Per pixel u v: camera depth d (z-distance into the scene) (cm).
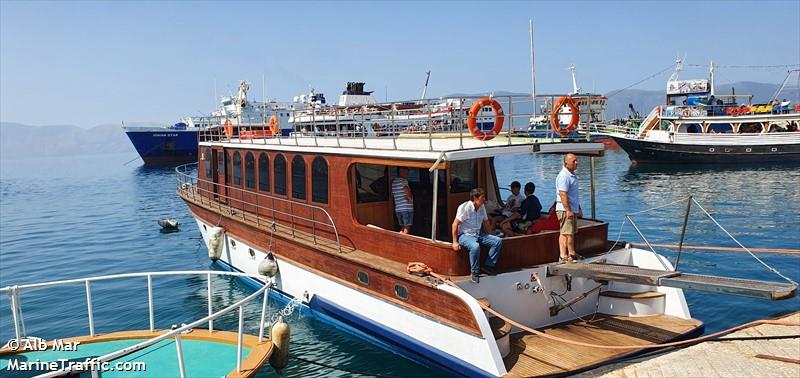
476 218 808
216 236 1423
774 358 731
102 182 5269
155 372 752
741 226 1994
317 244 1050
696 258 1539
